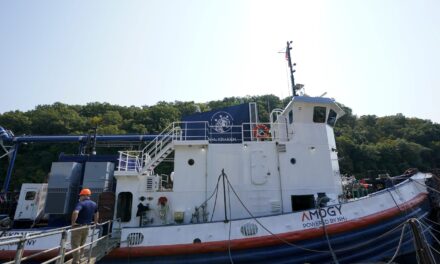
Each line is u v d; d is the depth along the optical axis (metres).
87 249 8.56
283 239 9.52
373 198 10.59
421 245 6.09
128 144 23.70
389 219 10.25
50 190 12.37
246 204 11.29
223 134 12.91
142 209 11.10
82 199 7.45
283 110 14.16
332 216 10.00
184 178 11.59
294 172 11.84
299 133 12.45
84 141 22.58
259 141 12.16
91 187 12.52
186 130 13.09
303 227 9.76
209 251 9.40
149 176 11.73
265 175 11.62
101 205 11.40
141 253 9.40
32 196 13.60
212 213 11.08
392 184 11.67
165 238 9.59
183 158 11.87
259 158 11.86
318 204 10.48
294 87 14.40
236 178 11.58
